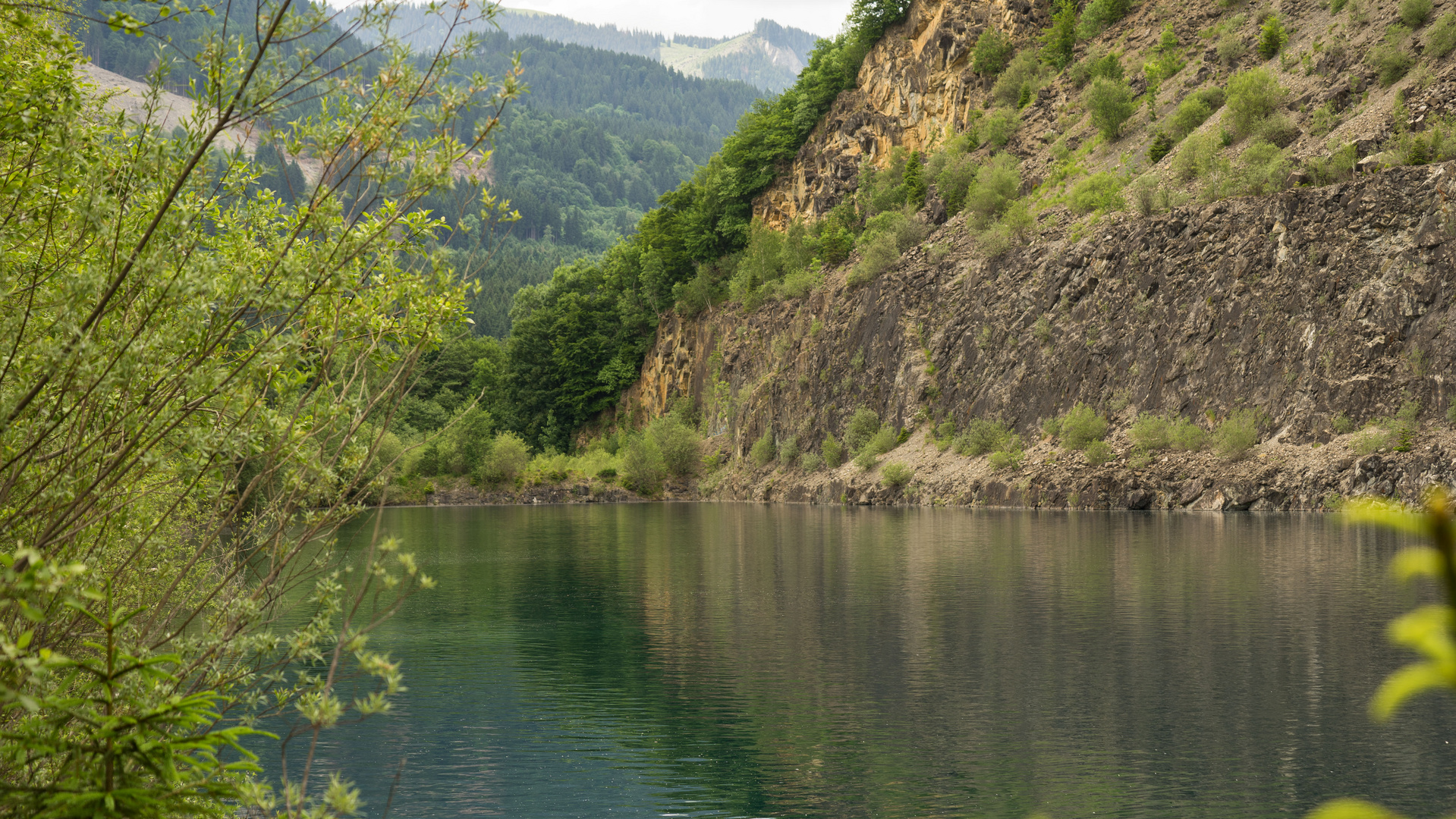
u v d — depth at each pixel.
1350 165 62.75
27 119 5.92
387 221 6.71
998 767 12.88
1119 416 68.19
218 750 5.34
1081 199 79.69
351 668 19.03
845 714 15.60
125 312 6.17
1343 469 53.09
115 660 5.05
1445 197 56.12
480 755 13.88
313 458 6.91
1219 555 34.53
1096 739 13.88
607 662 19.77
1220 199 68.56
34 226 6.68
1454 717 14.48
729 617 24.58
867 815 11.35
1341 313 58.31
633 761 13.53
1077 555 35.66
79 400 6.03
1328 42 74.12
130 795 4.43
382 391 7.04
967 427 79.88
